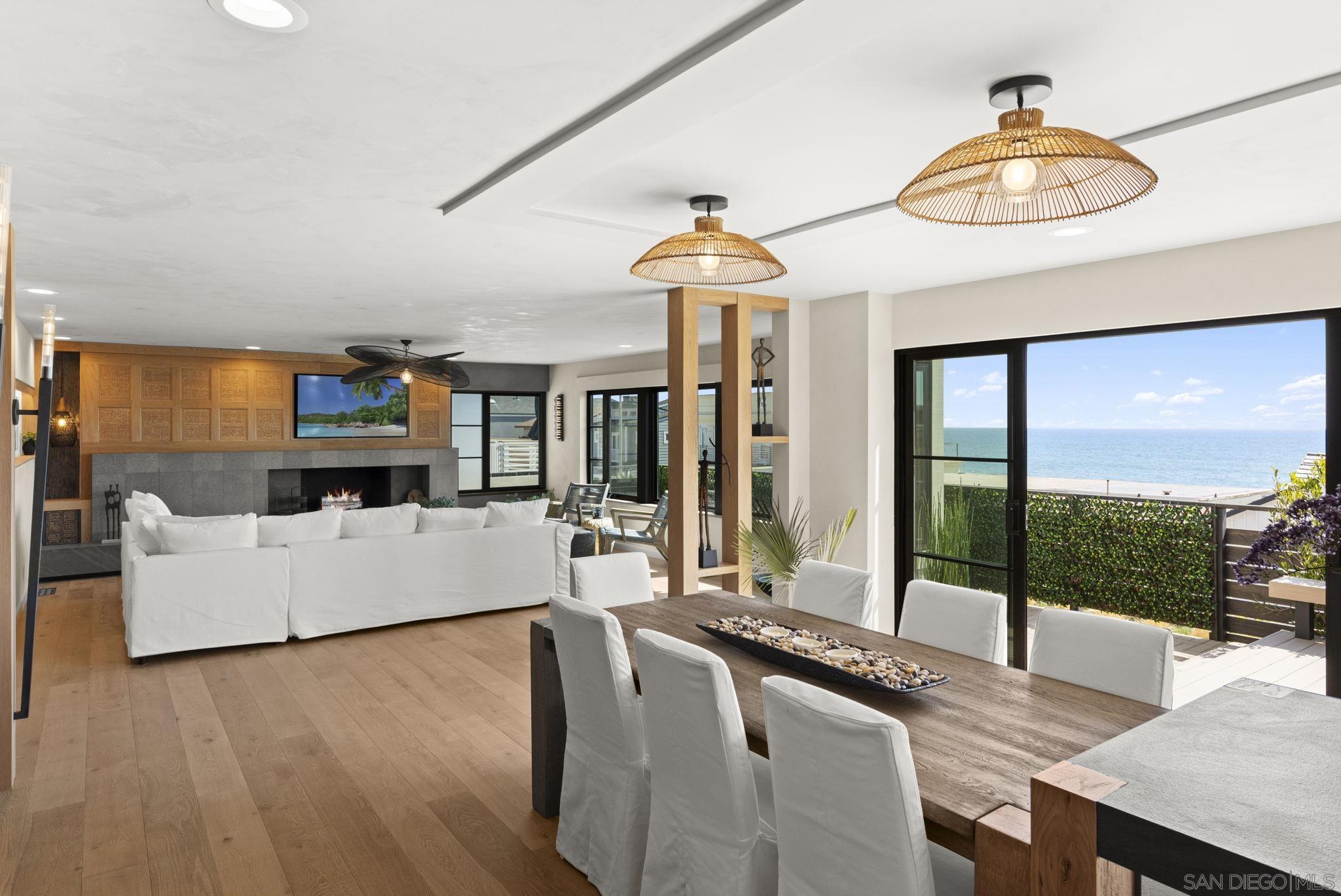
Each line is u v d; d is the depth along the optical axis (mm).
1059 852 1215
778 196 3213
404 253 4184
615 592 3693
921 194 2029
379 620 5625
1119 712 2162
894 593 5730
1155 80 2090
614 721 2414
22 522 6574
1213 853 1001
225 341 8508
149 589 4816
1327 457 3652
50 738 3684
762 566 5969
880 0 1602
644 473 10234
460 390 11492
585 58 1944
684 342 5312
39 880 2523
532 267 4586
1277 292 3783
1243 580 3467
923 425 5578
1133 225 3654
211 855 2684
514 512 6379
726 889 1986
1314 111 2230
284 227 3623
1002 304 4973
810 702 1682
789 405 5844
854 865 1637
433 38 1830
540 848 2758
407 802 3082
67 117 2299
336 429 10109
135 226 3600
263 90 2117
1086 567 6617
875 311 5547
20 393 6730
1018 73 2061
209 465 9039
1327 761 1253
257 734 3738
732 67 1913
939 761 1828
